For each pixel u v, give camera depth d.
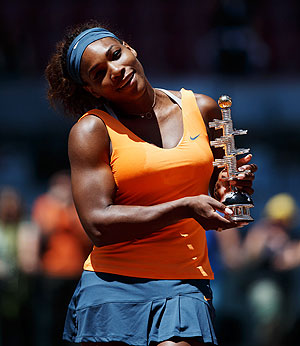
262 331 25.66
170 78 43.47
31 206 42.09
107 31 9.69
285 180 42.06
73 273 23.66
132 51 9.80
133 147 9.38
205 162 9.61
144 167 9.32
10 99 42.81
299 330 25.45
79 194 9.29
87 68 9.43
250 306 25.84
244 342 25.86
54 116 42.69
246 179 9.38
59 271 23.53
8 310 23.33
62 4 56.12
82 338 9.52
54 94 10.43
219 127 9.66
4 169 42.84
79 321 9.66
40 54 52.69
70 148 9.43
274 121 42.47
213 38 46.84
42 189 42.97
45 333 23.78
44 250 23.77
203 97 10.21
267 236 26.27
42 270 23.77
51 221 23.64
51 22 55.41
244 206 9.12
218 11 46.56
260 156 42.22
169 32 55.12
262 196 41.56
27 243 23.83
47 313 23.77
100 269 9.66
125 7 56.28
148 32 55.34
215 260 26.47
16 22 55.03
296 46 54.47
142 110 9.83
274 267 25.94
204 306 9.46
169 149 9.48
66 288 23.67
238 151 9.48
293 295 25.77
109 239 9.20
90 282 9.70
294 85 42.56
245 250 26.53
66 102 10.48
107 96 9.59
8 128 42.81
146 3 56.31
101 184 9.26
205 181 9.75
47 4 55.97
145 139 9.69
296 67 54.00
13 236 23.52
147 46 54.75
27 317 23.73
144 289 9.43
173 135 9.75
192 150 9.53
